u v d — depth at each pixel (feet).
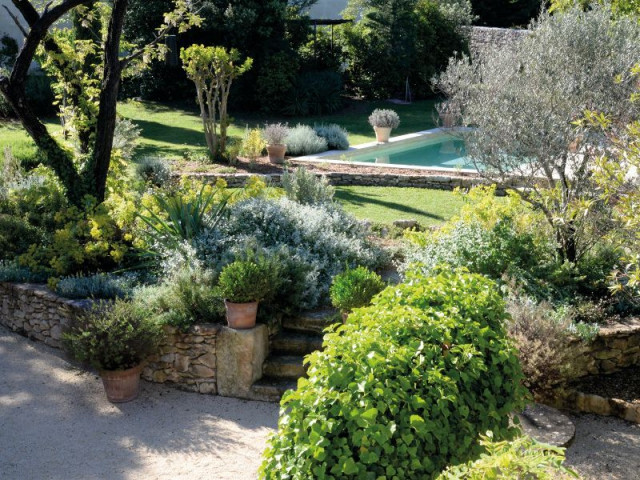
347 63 89.40
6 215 30.07
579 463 17.17
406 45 83.82
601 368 21.72
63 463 17.70
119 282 24.95
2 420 19.89
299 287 23.12
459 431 12.54
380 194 41.96
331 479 10.58
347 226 29.22
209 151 51.06
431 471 11.50
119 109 74.95
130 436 19.06
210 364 21.44
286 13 76.18
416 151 61.67
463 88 28.43
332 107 77.87
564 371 19.79
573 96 23.72
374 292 20.71
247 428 19.48
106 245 26.50
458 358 13.58
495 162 25.23
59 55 31.09
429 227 33.83
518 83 24.84
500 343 14.82
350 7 90.12
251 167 47.47
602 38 24.93
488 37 87.51
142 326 20.72
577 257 24.93
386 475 10.90
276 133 49.52
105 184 30.94
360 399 11.51
